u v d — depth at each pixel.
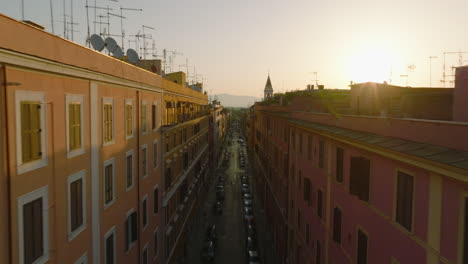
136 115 18.67
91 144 13.11
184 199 33.81
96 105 13.48
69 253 11.49
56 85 10.60
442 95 18.81
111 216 15.21
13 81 8.61
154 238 22.86
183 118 32.31
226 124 151.38
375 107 20.75
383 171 11.55
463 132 8.21
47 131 10.16
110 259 15.23
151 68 27.83
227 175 77.75
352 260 14.23
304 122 23.70
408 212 9.94
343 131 15.70
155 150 22.94
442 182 8.35
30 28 8.97
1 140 8.28
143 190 20.11
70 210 11.59
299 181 25.48
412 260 9.63
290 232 28.66
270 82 106.12
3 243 8.37
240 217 47.56
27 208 9.30
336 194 16.53
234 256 34.78
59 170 10.84
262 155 54.16
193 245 38.28
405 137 10.80
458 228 7.77
